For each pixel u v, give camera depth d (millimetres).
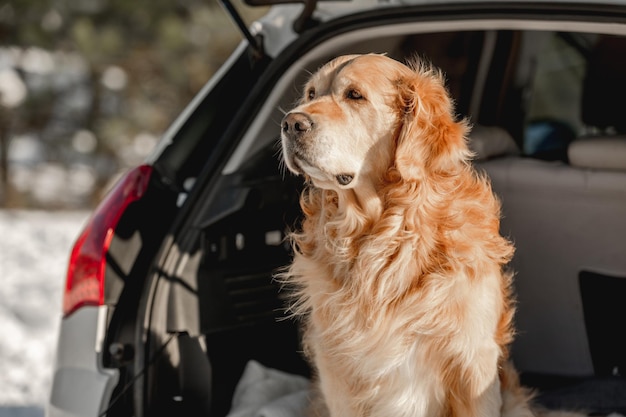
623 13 2543
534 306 3234
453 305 2369
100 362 2504
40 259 7492
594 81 4297
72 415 2480
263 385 2926
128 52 14422
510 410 2645
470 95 3910
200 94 3010
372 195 2502
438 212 2426
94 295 2514
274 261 3066
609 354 3262
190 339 2736
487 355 2408
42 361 4914
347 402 2584
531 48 4195
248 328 3037
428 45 3617
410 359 2436
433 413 2477
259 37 3049
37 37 13898
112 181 14227
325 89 2566
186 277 2691
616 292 3172
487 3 2703
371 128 2477
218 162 2775
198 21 14445
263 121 2889
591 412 2887
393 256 2445
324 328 2588
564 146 4547
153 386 2568
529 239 3146
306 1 2734
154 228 2684
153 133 14461
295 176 3068
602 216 3002
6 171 13930
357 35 2885
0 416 4031
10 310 5832
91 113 14617
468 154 2508
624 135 2939
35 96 14164
